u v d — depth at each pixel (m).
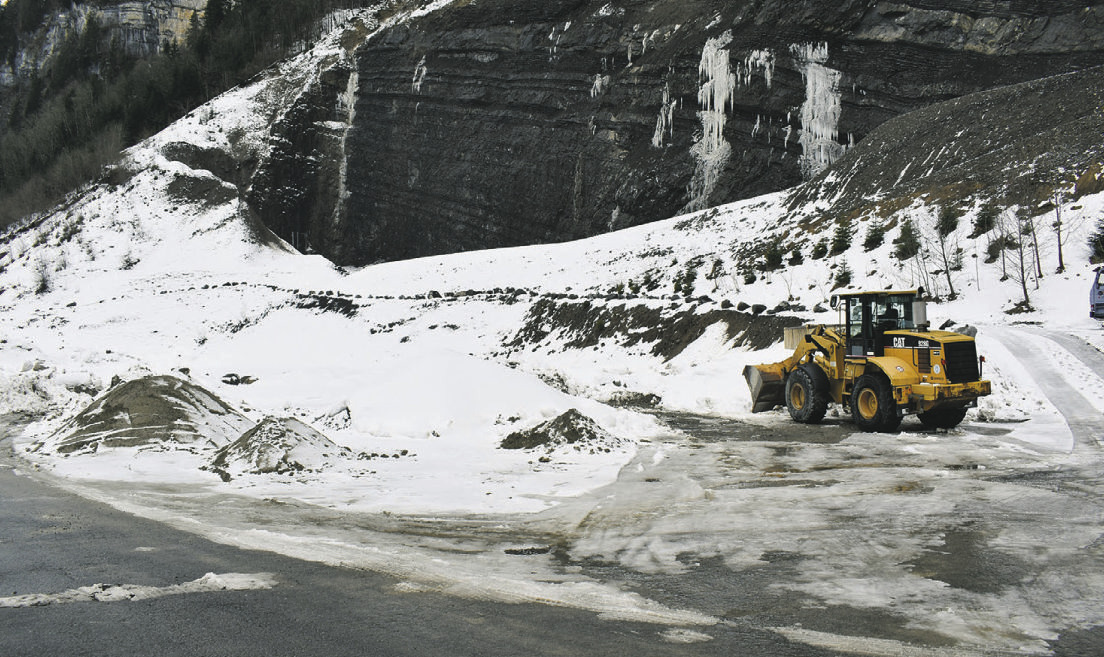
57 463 13.19
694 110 58.00
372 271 61.38
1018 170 33.94
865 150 45.94
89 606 5.93
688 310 29.42
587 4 67.88
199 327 50.62
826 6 52.69
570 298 37.66
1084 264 27.56
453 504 9.70
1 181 110.69
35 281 64.19
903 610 5.81
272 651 5.03
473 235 72.19
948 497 9.46
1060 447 12.63
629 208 59.91
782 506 9.22
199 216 73.56
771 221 45.72
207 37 115.25
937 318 26.89
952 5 48.78
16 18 165.88
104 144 86.75
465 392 16.27
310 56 93.00
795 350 17.77
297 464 11.84
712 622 5.58
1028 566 6.81
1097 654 5.02
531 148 68.00
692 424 17.09
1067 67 44.56
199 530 8.41
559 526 8.52
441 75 76.00
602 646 5.12
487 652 5.02
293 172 84.88
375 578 6.65
